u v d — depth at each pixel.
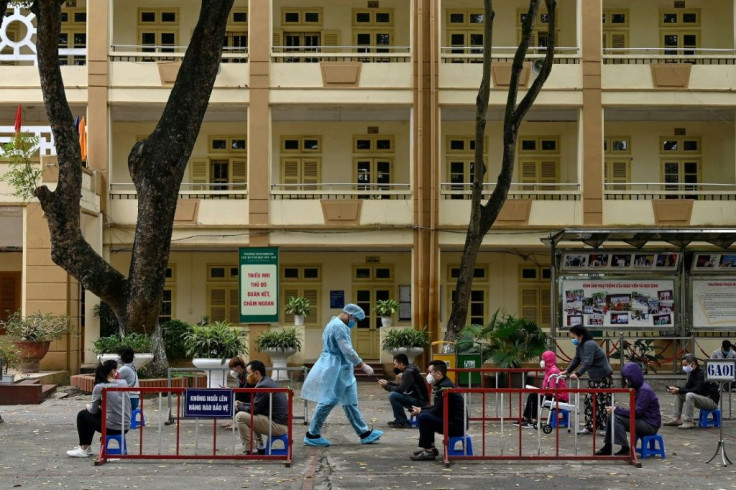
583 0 26.44
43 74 18.17
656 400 12.62
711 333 25.31
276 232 26.00
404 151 28.91
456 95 26.22
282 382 23.23
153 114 27.22
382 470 11.70
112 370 12.57
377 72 26.22
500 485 10.76
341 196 28.02
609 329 21.25
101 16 25.94
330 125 28.91
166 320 28.52
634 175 28.83
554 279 21.28
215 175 28.86
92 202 24.84
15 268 29.17
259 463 12.10
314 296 29.02
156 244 18.70
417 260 26.00
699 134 28.89
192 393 12.02
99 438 14.20
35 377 21.36
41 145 25.09
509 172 22.78
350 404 13.75
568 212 26.20
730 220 26.27
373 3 29.02
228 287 28.77
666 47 28.91
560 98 26.30
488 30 21.75
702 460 12.54
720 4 29.02
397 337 24.75
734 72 26.45
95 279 18.86
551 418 15.08
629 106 26.41
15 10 26.00
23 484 10.76
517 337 20.66
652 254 21.25
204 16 18.19
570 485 10.77
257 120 26.05
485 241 26.14
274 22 28.86
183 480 11.00
